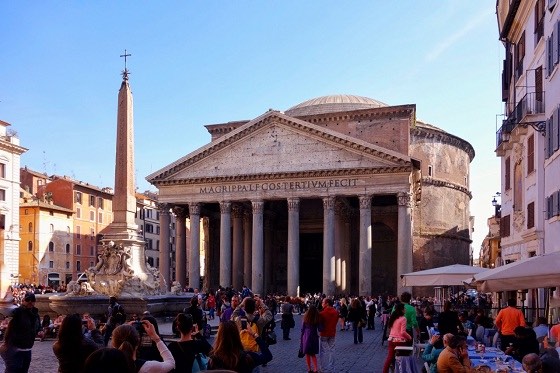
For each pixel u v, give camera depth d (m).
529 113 26.62
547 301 24.44
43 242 76.44
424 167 80.94
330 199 58.62
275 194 60.41
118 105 26.09
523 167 29.94
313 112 80.88
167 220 64.12
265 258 71.31
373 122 70.56
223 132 76.62
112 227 26.22
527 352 14.29
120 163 26.09
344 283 64.56
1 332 22.44
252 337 12.64
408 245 56.00
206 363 9.49
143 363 7.59
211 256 75.00
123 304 25.27
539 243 26.33
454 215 84.56
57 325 24.80
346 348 27.41
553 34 23.80
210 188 62.78
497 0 35.53
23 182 84.88
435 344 15.20
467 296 54.94
